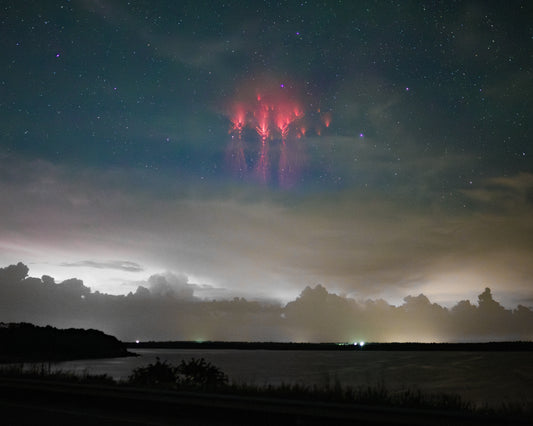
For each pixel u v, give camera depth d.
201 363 20.62
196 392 12.24
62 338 139.00
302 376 60.28
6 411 11.04
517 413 9.75
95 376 17.95
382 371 83.12
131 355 159.50
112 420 9.84
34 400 12.76
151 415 10.47
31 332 135.88
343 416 8.78
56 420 9.88
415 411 9.06
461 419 8.43
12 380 15.30
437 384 50.66
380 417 8.64
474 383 53.44
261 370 81.81
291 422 9.11
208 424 9.44
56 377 17.23
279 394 12.50
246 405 10.05
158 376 19.56
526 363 132.38
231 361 147.50
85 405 11.81
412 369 93.75
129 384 15.36
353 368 95.69
